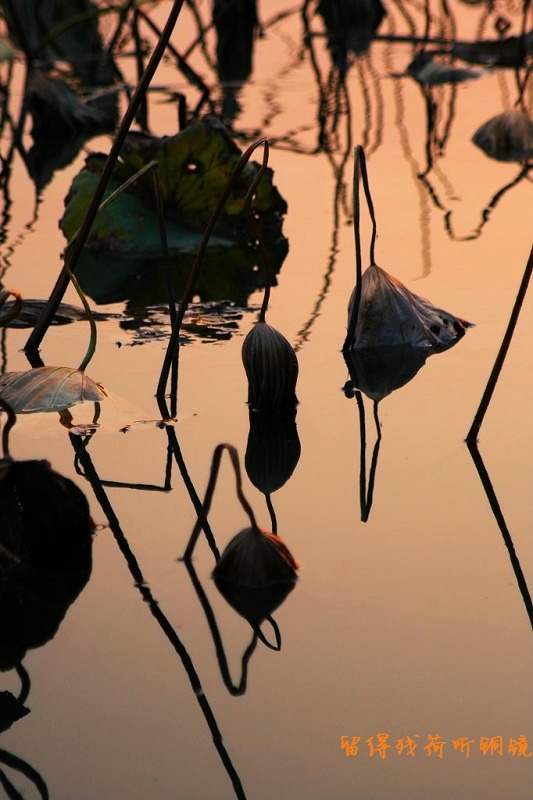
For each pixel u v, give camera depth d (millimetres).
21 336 7613
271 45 19109
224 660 4281
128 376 6922
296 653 4324
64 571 4871
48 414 6344
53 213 10695
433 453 5906
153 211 9828
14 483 5160
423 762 3768
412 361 7184
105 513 5324
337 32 19797
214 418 6352
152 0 16562
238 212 9852
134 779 3711
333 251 9484
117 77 16953
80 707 4059
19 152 13180
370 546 5031
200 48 18750
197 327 7859
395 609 4574
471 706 4020
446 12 18203
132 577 4824
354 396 6664
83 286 8773
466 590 4699
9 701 4082
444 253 9266
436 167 12047
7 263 9180
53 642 4406
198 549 5020
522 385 6738
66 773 3738
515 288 8414
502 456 5852
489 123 12883
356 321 7391
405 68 17250
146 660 4301
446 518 5273
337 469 5770
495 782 3672
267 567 4746
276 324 7898
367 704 4035
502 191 11086
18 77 17016
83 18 16234
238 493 4734
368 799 3600
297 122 14086
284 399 6438
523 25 16984
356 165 7094
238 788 3656
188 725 3955
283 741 3881
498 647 4328
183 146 9562
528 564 4879
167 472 5742
